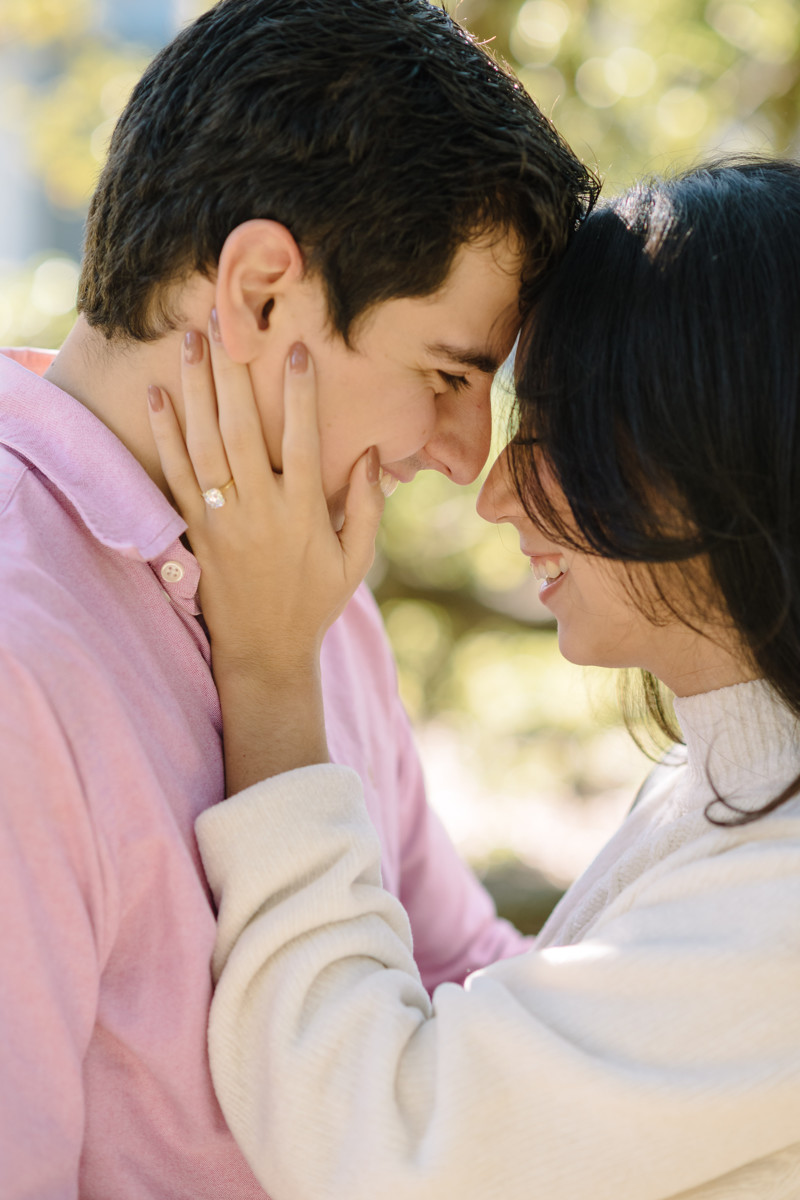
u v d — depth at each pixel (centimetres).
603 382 101
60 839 87
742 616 101
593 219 107
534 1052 90
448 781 372
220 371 101
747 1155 91
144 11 466
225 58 100
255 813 99
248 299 100
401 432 108
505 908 313
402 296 101
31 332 274
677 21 276
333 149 97
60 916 87
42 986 84
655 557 101
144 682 99
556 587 117
